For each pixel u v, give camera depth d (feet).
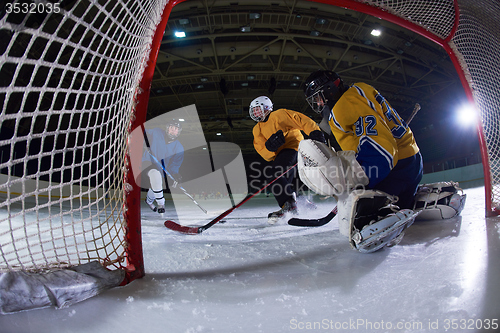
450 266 3.09
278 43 38.88
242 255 4.39
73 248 4.83
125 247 3.39
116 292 2.88
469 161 39.88
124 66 3.45
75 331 2.14
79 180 3.00
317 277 3.22
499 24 6.72
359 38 36.50
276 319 2.27
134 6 3.26
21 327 2.15
